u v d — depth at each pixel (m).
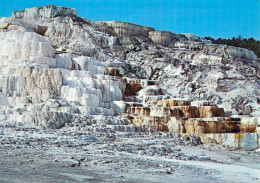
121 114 38.56
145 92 47.62
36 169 14.37
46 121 29.42
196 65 60.91
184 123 36.38
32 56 42.06
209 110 40.03
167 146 27.58
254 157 29.30
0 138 21.06
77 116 32.31
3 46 44.22
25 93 37.03
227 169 20.20
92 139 25.56
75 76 41.38
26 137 22.67
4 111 31.56
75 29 60.28
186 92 55.06
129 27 71.12
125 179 14.25
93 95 37.78
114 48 62.38
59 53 47.75
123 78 48.91
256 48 103.56
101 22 69.44
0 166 14.22
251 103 55.69
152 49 67.38
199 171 18.20
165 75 58.81
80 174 14.29
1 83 37.06
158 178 15.20
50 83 37.25
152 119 36.59
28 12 63.91
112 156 19.62
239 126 37.41
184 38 77.69
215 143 34.44
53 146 20.83
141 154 22.14
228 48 71.25
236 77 59.75
